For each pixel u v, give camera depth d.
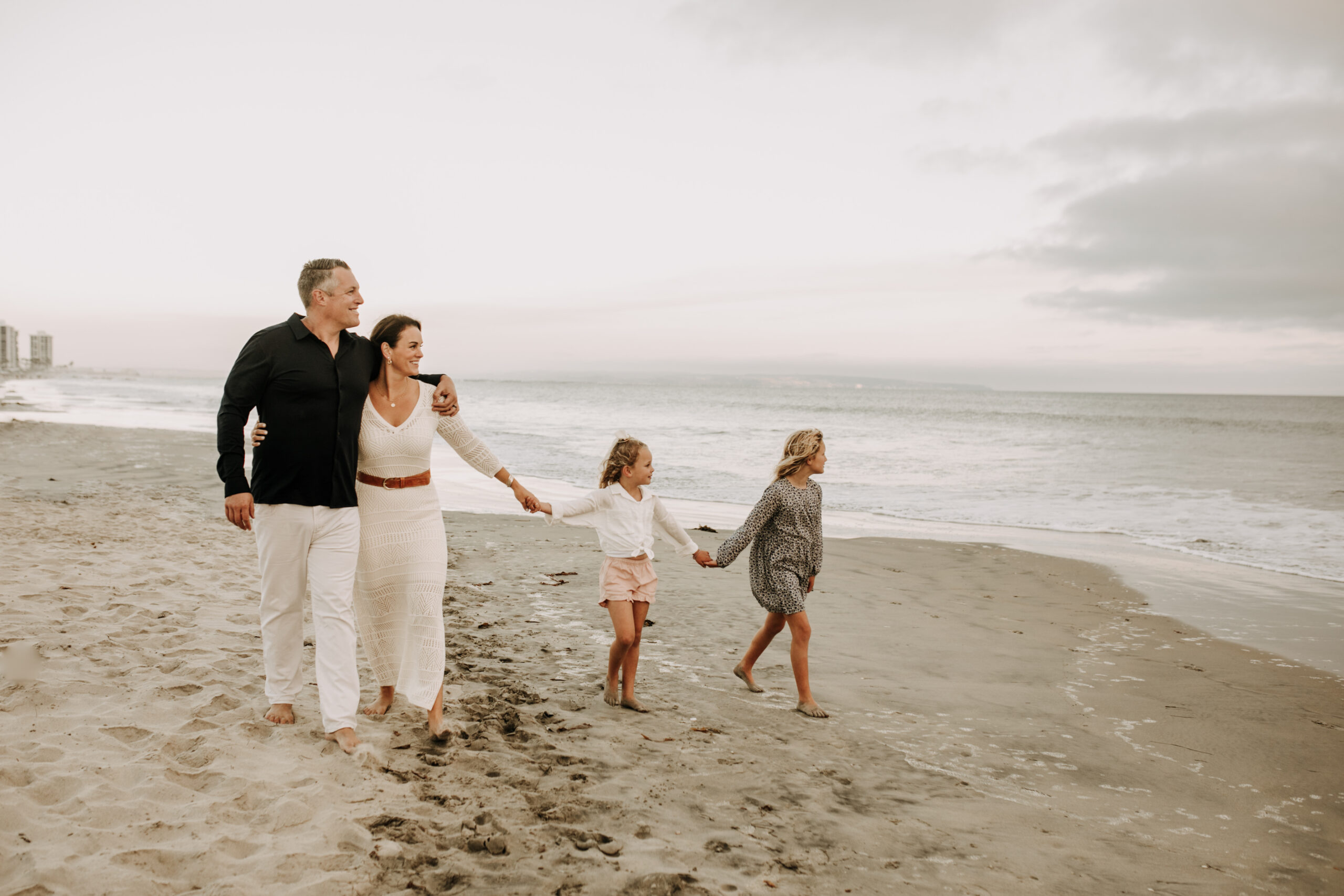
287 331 3.21
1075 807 3.50
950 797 3.52
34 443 18.55
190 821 2.66
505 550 8.94
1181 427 48.94
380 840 2.69
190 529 8.58
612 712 4.28
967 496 16.88
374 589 3.61
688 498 15.10
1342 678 5.55
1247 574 9.27
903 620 6.78
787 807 3.29
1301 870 3.04
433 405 3.58
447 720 3.89
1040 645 6.22
